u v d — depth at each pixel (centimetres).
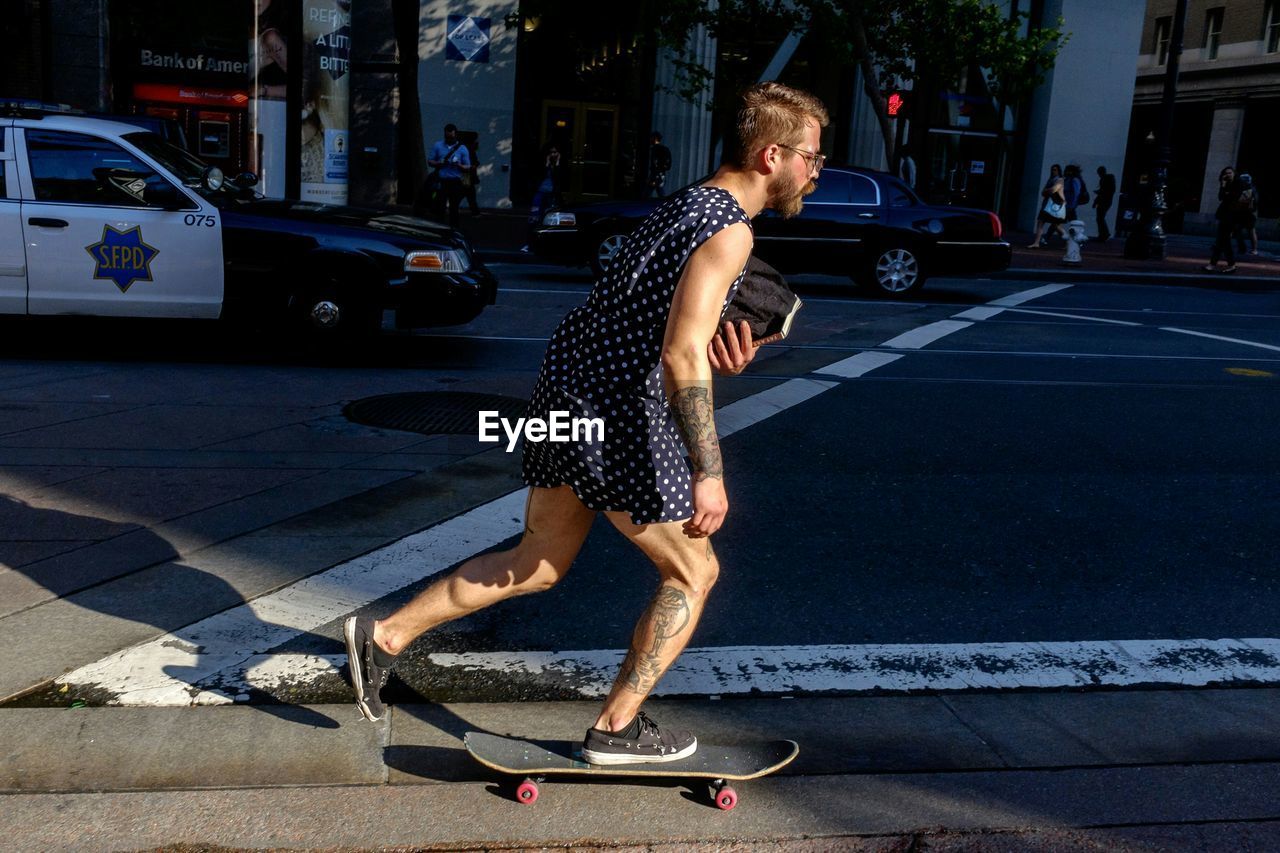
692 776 279
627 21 2484
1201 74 4216
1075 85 2880
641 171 2542
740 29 2128
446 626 387
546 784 288
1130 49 2892
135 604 385
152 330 952
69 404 674
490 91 2384
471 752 280
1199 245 3058
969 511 548
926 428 717
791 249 1447
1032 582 456
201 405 686
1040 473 623
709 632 392
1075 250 1967
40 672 332
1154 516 553
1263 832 280
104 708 315
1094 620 418
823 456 639
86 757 289
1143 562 486
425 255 850
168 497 503
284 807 272
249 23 1658
